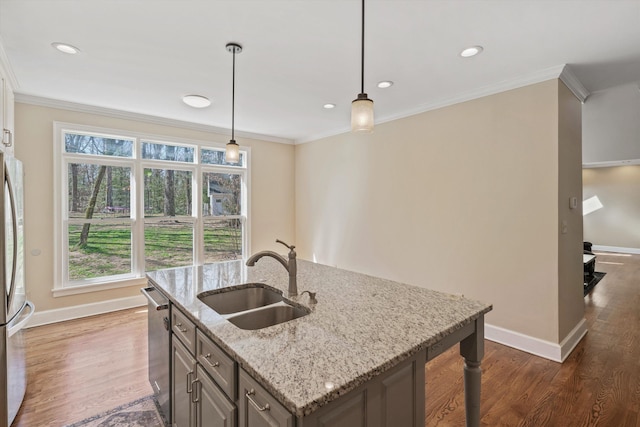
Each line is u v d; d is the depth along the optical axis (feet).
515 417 6.45
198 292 5.93
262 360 3.40
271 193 17.46
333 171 15.84
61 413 6.59
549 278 8.77
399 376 3.73
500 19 6.39
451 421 6.39
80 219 12.03
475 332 5.02
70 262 11.90
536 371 8.13
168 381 5.96
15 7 5.98
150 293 6.84
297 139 17.87
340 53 7.82
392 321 4.50
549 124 8.72
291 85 9.83
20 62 8.28
